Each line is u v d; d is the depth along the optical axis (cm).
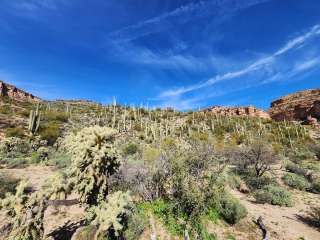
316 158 2955
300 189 1561
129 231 654
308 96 8050
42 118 4466
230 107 9462
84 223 749
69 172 591
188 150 1041
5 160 1970
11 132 3014
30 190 1084
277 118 8444
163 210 841
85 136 608
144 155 1193
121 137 3027
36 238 522
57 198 565
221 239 735
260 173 1758
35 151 2439
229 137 4212
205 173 955
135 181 980
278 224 893
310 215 1038
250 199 1275
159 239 705
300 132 5009
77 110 6100
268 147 1803
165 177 968
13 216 540
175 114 6781
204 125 5269
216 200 869
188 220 773
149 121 5100
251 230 813
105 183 602
